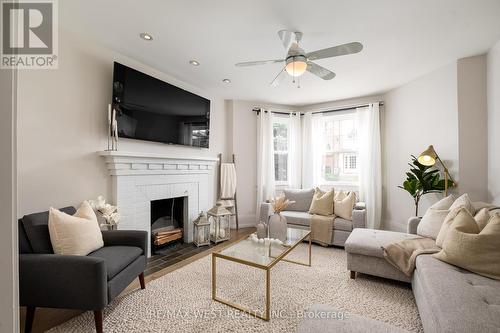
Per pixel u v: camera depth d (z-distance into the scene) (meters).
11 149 0.48
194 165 3.67
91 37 2.43
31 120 2.08
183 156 3.35
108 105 2.58
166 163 3.18
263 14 2.03
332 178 4.66
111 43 2.54
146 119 2.90
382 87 3.80
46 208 2.16
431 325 1.27
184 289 2.17
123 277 1.79
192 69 3.18
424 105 3.30
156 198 3.09
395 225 3.85
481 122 2.73
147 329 1.63
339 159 4.60
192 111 3.59
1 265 0.46
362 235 2.51
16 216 0.48
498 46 2.45
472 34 2.31
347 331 1.08
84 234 1.82
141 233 2.14
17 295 0.48
